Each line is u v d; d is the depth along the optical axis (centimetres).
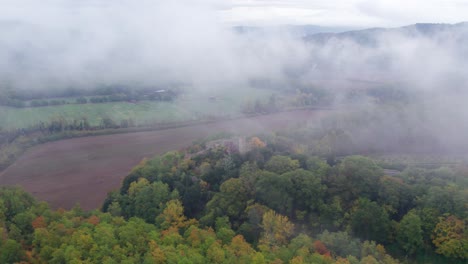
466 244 9725
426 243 10394
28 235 9575
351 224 10756
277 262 8469
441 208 10656
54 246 8931
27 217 10206
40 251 8806
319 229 11019
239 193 11719
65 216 10631
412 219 10412
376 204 10956
